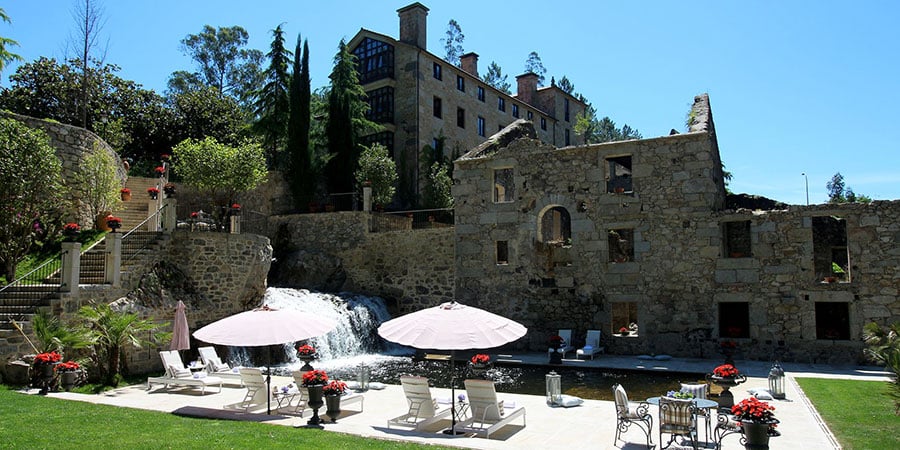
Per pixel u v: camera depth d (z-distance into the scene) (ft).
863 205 67.15
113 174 75.77
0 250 57.00
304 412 39.29
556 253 84.23
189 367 54.29
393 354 79.77
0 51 79.97
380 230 98.73
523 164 83.97
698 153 74.33
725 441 33.22
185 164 91.81
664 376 61.16
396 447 30.19
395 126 127.34
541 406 43.91
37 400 39.75
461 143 137.28
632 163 77.61
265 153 119.34
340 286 95.55
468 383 36.88
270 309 39.27
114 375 50.16
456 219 87.56
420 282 90.74
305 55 109.09
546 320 80.43
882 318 65.36
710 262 72.74
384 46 129.59
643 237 76.07
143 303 57.72
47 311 49.19
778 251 69.87
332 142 111.96
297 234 100.68
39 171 58.90
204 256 65.57
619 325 86.63
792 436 34.06
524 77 169.78
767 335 69.46
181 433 31.68
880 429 35.17
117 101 123.03
